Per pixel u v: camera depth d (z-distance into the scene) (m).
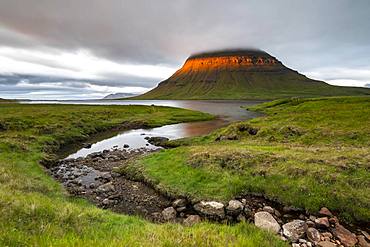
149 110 103.88
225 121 79.25
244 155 21.38
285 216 13.99
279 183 16.55
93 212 12.05
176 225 10.58
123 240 7.25
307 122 41.59
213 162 21.16
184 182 19.19
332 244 10.82
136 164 25.59
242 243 7.84
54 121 53.06
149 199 18.17
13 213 8.85
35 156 28.16
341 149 23.56
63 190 19.52
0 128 41.59
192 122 78.06
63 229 8.50
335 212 13.73
